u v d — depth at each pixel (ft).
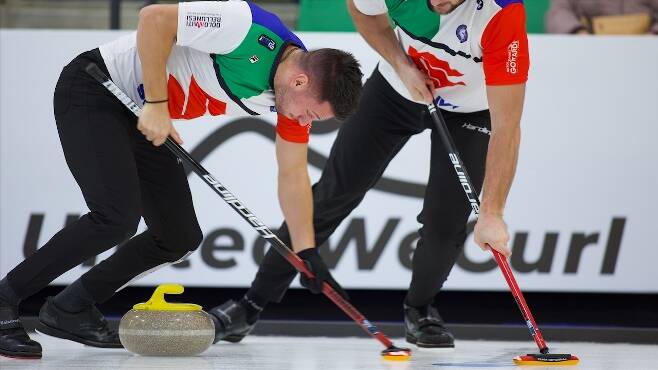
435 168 40.01
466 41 35.42
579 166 51.67
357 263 51.29
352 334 50.42
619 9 55.52
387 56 38.73
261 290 42.50
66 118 34.04
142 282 51.39
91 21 59.26
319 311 56.65
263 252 51.49
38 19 59.31
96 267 37.22
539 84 51.90
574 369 33.58
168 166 35.58
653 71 51.85
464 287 51.16
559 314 56.49
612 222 51.52
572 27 55.57
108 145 33.53
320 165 52.08
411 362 35.78
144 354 35.70
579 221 51.49
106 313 55.52
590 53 52.01
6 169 52.01
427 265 41.22
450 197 39.55
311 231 36.11
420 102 38.65
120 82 34.14
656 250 51.44
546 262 51.29
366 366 34.09
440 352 41.24
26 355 33.94
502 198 34.30
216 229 51.62
